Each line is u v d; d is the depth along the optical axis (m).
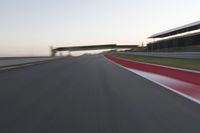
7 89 12.46
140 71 22.64
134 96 10.36
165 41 66.31
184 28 56.56
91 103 9.00
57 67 28.66
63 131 5.96
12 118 7.17
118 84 14.02
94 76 18.30
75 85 13.64
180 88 12.62
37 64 36.84
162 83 14.55
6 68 28.16
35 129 6.16
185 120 6.81
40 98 10.02
